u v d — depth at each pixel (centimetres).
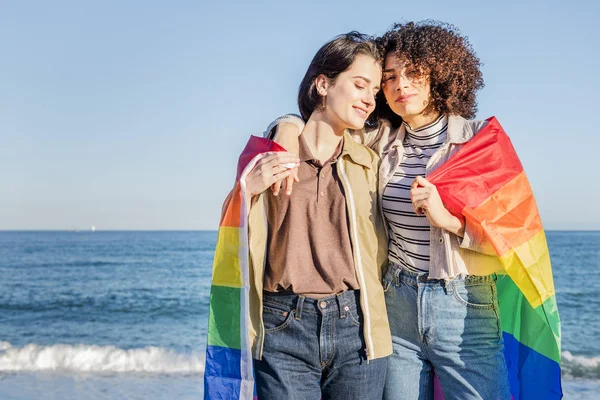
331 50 280
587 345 1234
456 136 293
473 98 306
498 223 282
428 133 300
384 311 283
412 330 295
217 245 269
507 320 315
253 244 273
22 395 810
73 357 1041
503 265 283
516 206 287
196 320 1742
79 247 6128
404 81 290
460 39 301
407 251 294
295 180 266
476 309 288
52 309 1970
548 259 293
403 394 298
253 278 274
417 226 290
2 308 1995
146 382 884
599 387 840
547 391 299
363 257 279
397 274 297
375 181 298
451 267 283
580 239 7188
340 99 279
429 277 287
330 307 267
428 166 293
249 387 256
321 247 271
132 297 2297
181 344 1319
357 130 321
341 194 278
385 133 312
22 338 1419
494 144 289
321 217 275
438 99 295
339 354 269
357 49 279
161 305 2067
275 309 270
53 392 826
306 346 267
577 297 2144
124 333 1497
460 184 281
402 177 297
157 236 10888
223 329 265
